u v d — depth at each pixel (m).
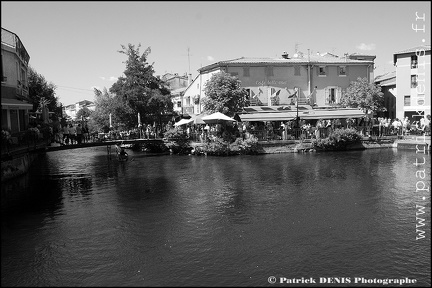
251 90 48.00
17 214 18.12
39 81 54.78
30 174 26.94
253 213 17.89
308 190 22.08
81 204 19.77
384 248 13.73
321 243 14.27
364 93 47.47
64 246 14.32
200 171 28.94
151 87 49.19
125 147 50.25
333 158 34.59
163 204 19.62
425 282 11.45
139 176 27.34
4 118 26.08
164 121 50.41
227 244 14.30
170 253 13.62
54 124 39.50
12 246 14.37
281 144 39.09
